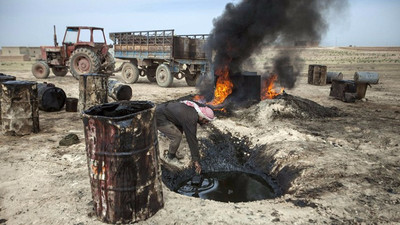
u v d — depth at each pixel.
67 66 14.89
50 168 4.10
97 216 2.79
